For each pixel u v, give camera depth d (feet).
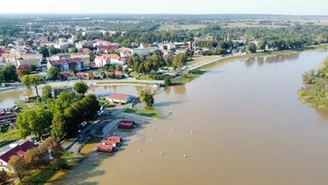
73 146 335.26
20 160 255.70
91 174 280.31
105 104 486.38
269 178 271.49
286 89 567.18
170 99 522.47
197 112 448.65
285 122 401.29
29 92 592.19
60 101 417.08
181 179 271.49
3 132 373.81
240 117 422.82
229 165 294.25
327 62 589.73
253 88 579.48
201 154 316.81
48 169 284.61
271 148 327.88
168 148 331.98
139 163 300.40
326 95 472.85
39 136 347.15
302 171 282.36
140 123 409.90
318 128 380.37
